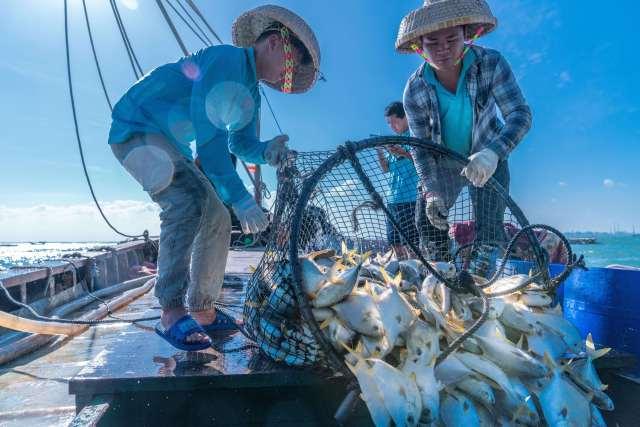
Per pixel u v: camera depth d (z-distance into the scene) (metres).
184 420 2.13
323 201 3.15
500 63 3.18
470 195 3.28
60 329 4.24
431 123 3.42
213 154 2.45
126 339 2.83
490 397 1.96
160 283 2.52
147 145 2.53
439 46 3.08
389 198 3.71
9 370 3.59
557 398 2.03
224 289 5.35
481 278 2.77
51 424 2.74
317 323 2.05
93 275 6.95
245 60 2.60
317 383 2.15
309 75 2.85
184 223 2.53
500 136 2.88
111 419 2.05
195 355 2.44
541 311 2.52
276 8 2.62
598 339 2.90
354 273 2.14
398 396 1.80
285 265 2.34
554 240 4.41
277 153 2.80
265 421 2.18
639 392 2.39
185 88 2.62
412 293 2.46
